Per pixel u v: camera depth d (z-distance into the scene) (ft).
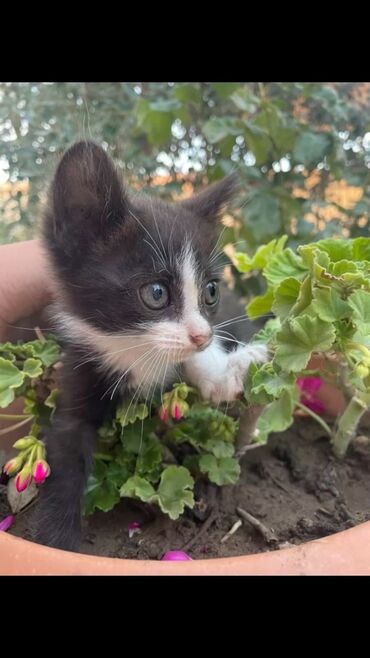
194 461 0.67
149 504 0.63
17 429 0.72
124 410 0.63
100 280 0.59
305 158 1.17
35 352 0.65
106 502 0.62
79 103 1.22
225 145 1.23
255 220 1.16
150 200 0.69
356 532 0.45
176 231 0.62
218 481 0.63
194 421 0.68
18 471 0.58
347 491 0.66
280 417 0.58
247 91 1.16
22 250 0.74
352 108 1.24
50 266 0.61
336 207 1.25
